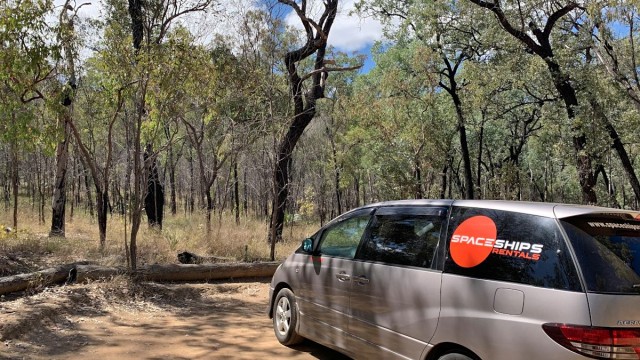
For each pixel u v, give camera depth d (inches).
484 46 770.2
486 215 153.1
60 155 566.9
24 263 360.2
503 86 884.6
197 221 784.3
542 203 151.9
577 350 118.6
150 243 483.2
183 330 249.3
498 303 136.6
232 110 650.2
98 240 507.8
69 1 433.4
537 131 1240.2
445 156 995.9
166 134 704.4
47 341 218.1
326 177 1309.1
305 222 1023.0
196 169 1691.7
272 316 241.8
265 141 563.5
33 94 387.2
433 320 152.9
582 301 121.0
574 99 661.9
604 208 142.9
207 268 379.9
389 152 972.6
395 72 916.0
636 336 118.6
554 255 130.9
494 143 1285.7
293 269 226.5
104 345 217.6
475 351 138.9
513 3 618.2
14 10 301.6
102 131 765.9
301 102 624.7
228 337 239.8
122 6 469.7
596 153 645.9
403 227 180.2
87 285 305.0
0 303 256.2
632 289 123.7
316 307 207.9
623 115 730.2
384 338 170.9
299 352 219.5
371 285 179.3
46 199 1300.4
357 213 206.7
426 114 958.4
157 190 744.3
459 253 153.6
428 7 795.4
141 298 307.0
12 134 335.3
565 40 724.0
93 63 455.5
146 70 336.2
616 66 657.0
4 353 197.2
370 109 935.0
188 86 361.4
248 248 499.8
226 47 538.0
